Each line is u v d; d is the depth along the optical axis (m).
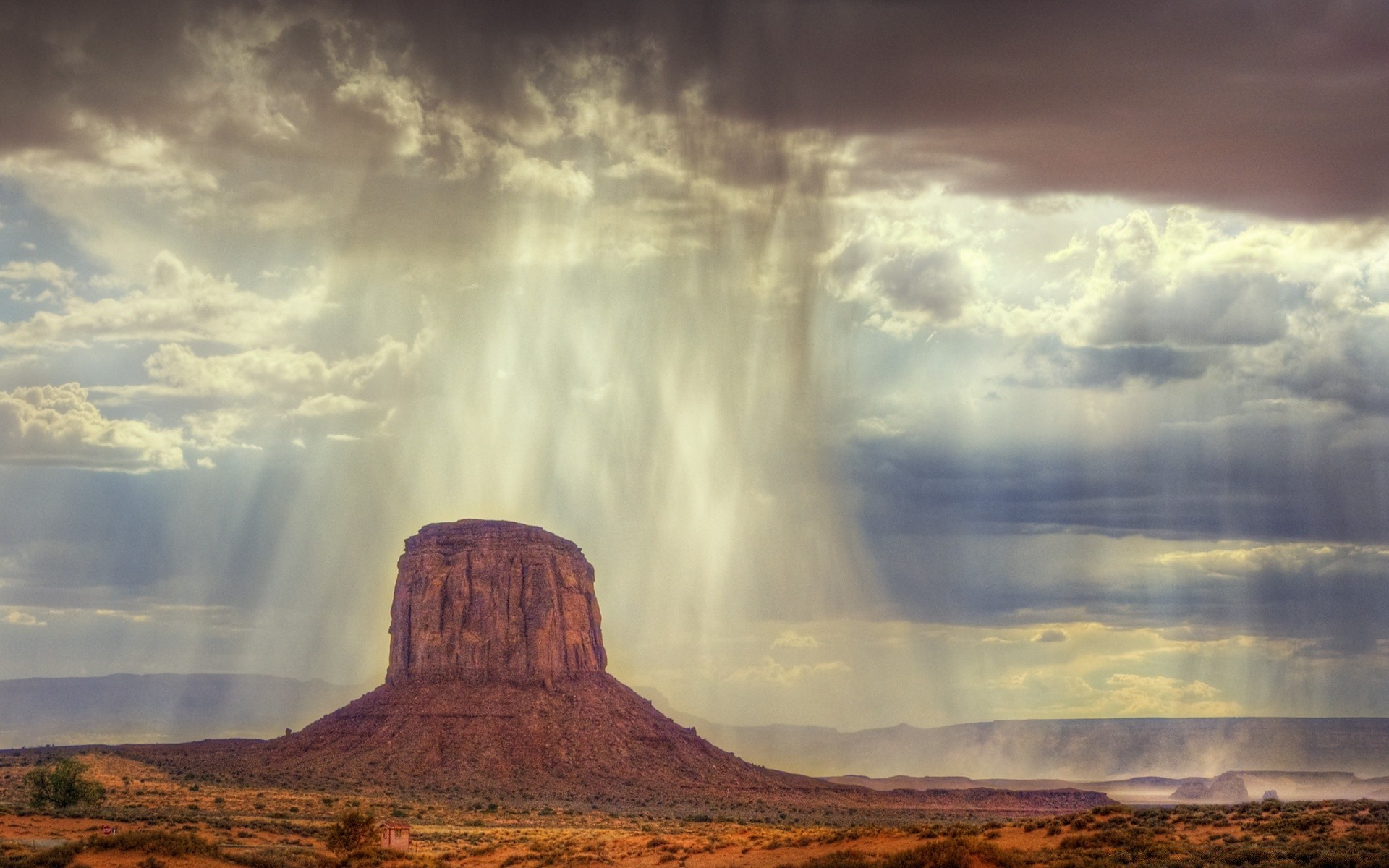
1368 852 88.06
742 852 116.12
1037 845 103.31
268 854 115.25
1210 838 98.06
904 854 95.44
